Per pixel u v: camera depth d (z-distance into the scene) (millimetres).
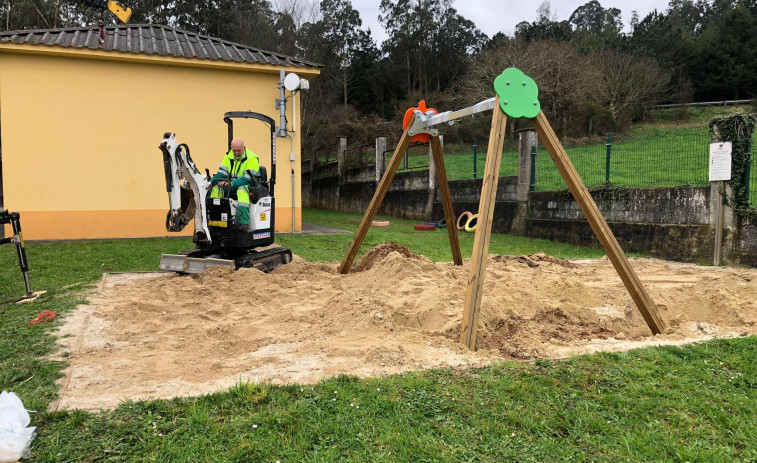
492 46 39031
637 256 10812
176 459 2664
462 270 7406
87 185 12188
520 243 13008
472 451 2768
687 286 6859
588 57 35656
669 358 4117
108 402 3322
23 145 11695
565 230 12984
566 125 31406
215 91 13047
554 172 15539
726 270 8758
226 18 32094
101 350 4461
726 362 4070
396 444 2801
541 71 30766
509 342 4703
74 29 13078
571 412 3188
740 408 3285
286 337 4809
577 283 6398
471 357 4176
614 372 3818
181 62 12383
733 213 9328
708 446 2848
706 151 12391
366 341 4547
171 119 12742
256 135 13383
